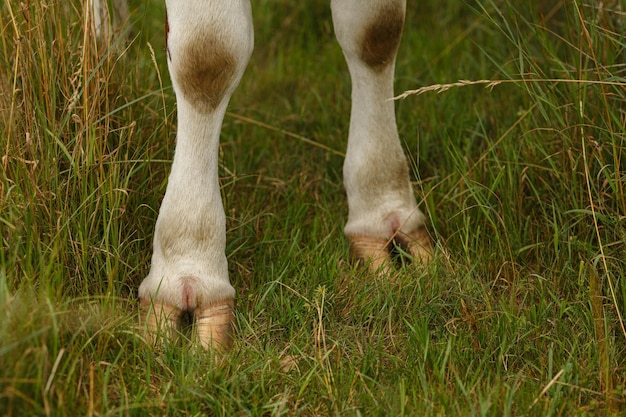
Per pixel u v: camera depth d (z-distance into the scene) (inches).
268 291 166.1
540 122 205.6
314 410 144.5
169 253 160.6
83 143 170.6
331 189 208.5
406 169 186.4
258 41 273.9
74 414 136.6
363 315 166.1
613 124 181.8
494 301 171.2
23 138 168.9
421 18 277.3
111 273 155.8
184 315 160.1
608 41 189.9
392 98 169.2
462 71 243.4
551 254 181.2
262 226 191.5
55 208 164.1
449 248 183.5
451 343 154.6
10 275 145.3
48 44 174.7
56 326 135.9
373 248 182.2
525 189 195.3
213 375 146.3
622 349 159.0
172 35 152.1
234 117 227.9
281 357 156.1
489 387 143.5
